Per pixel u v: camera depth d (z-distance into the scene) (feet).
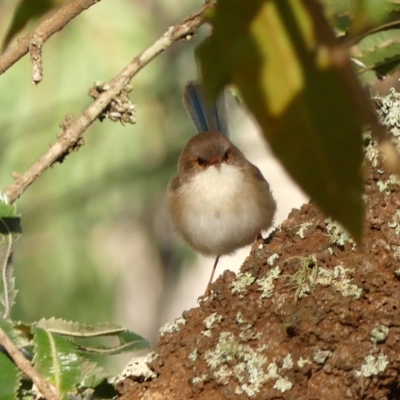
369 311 14.76
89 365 14.80
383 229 14.79
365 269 14.78
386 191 14.80
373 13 6.34
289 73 6.34
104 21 15.69
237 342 14.79
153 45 14.92
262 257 14.83
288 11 6.33
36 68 14.83
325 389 14.70
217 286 14.83
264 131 6.39
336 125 6.29
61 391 13.91
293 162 6.36
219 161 15.33
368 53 14.90
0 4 15.31
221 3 6.40
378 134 6.30
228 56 6.42
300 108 6.33
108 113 14.94
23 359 13.73
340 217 6.33
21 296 15.75
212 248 15.37
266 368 14.78
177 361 14.82
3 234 14.84
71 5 14.83
